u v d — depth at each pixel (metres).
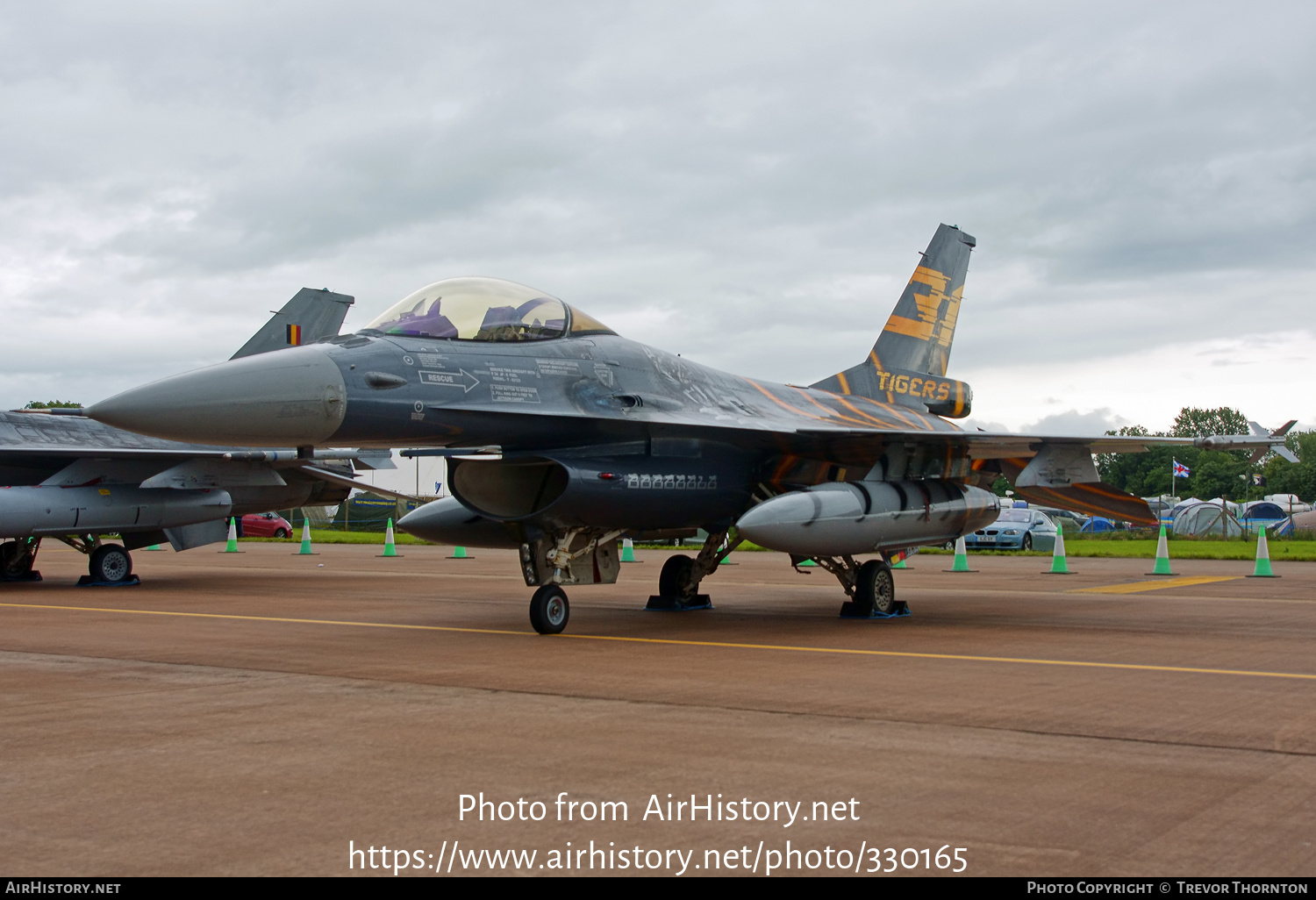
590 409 10.41
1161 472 98.06
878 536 11.52
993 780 4.56
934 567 22.30
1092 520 43.44
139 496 16.56
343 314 20.81
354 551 29.05
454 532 12.44
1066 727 5.65
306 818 4.04
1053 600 13.97
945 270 16.42
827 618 11.71
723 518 12.02
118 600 14.01
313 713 6.06
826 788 4.43
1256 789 4.43
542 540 10.48
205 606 13.05
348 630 10.40
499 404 9.88
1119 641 9.45
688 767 4.79
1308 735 5.46
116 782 4.52
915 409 15.86
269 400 8.73
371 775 4.64
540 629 9.99
